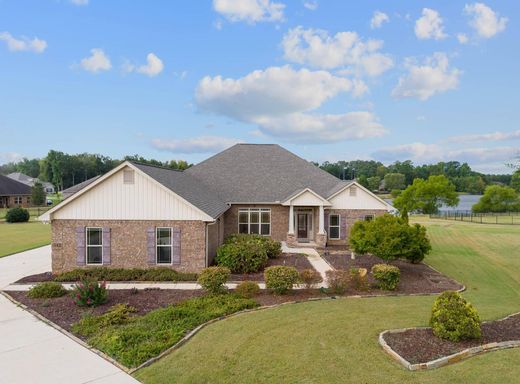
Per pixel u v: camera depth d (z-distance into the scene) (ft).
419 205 212.23
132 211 56.70
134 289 46.55
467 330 29.22
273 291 45.42
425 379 23.66
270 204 86.12
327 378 24.03
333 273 46.70
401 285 50.42
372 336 31.19
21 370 26.08
